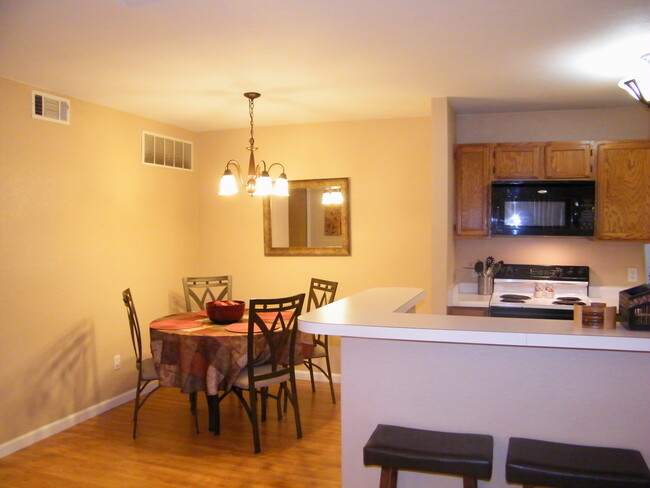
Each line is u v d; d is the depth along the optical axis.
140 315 4.64
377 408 2.43
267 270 5.29
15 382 3.50
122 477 3.12
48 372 3.74
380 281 4.96
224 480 3.08
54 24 2.56
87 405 4.08
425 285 4.84
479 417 2.29
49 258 3.75
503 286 4.73
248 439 3.67
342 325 2.19
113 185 4.34
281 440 3.65
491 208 4.40
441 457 1.96
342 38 2.78
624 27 2.62
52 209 3.78
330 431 3.81
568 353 2.17
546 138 4.62
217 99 4.08
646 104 2.90
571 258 4.67
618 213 4.23
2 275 3.41
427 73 3.42
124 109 4.39
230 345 3.45
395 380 2.39
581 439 2.17
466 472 1.94
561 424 2.19
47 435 3.72
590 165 4.27
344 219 5.01
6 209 3.43
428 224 4.81
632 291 2.06
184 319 4.03
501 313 4.14
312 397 4.57
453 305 4.23
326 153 5.06
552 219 4.30
